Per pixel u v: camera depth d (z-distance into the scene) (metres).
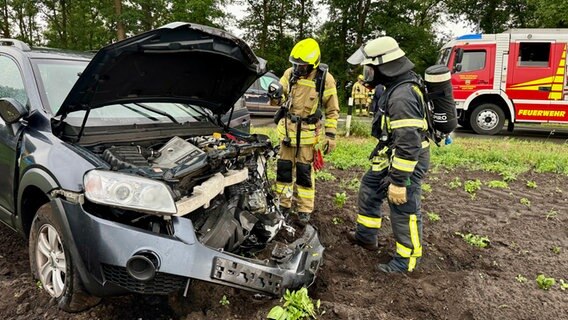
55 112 2.93
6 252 3.41
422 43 26.41
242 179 2.99
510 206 5.30
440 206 5.20
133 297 2.79
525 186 6.34
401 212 3.31
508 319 2.76
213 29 2.60
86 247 2.25
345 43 27.70
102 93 2.66
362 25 27.27
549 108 11.70
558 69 11.45
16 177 2.92
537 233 4.39
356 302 2.86
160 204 2.25
